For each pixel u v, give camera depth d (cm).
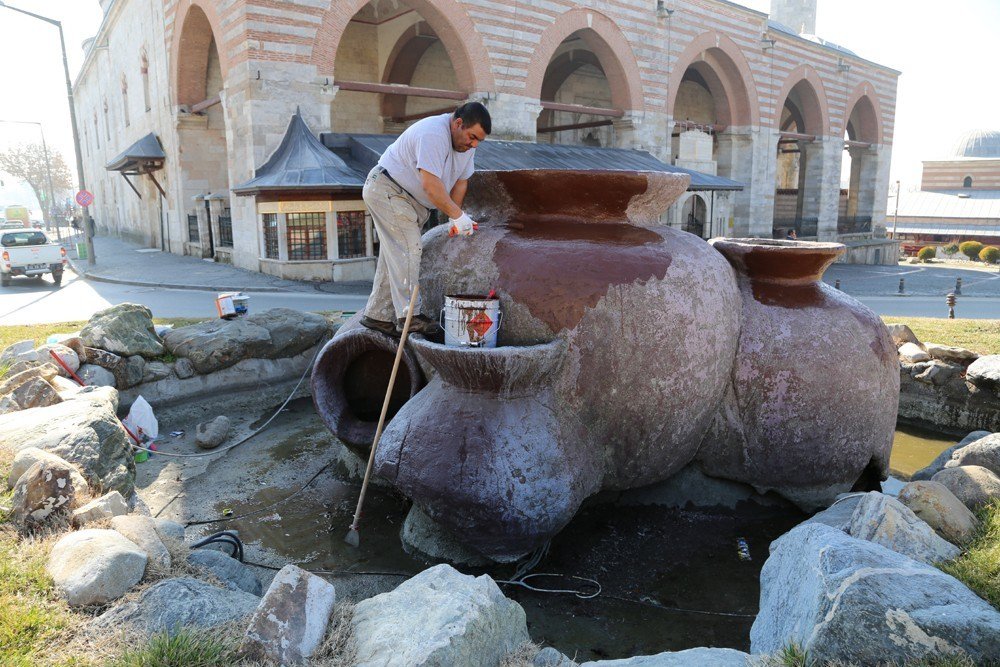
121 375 684
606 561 457
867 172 4541
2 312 1469
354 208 2028
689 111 4200
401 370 535
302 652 272
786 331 499
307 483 572
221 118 2777
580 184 459
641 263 443
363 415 568
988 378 699
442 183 434
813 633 257
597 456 448
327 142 2072
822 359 495
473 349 394
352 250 2056
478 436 406
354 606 306
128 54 3431
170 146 2831
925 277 3266
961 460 455
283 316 812
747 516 522
